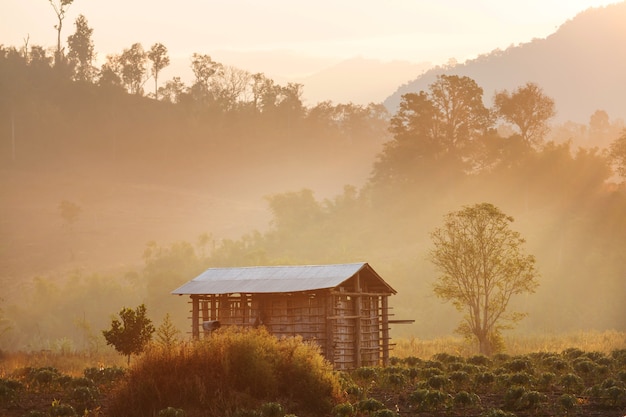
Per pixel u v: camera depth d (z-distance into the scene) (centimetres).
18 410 3309
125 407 3025
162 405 3006
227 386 3098
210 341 3288
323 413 3153
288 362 3291
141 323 4597
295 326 5106
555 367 4369
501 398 3600
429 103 16538
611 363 4575
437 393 3244
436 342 7294
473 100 16438
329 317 4922
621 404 3372
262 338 3353
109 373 4078
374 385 3991
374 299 5500
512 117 16662
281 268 5403
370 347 5378
